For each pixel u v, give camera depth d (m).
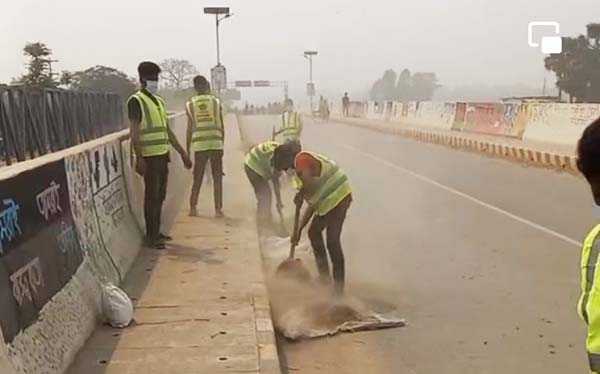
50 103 11.19
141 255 7.35
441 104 31.44
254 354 4.60
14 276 3.81
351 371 4.75
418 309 5.98
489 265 7.39
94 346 4.74
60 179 5.11
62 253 4.77
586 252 1.99
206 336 4.94
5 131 9.26
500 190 13.20
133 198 8.09
